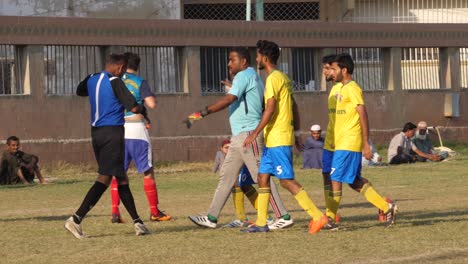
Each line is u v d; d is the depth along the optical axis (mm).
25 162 48875
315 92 64812
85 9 71188
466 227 25703
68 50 57781
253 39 62969
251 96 26047
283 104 25031
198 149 61500
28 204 37375
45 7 70125
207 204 36344
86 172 56375
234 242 23547
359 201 36375
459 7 81250
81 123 58031
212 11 83562
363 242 23141
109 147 24609
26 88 56625
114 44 58594
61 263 20672
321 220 24875
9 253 22234
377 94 67312
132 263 20531
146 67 60188
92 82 24859
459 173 50531
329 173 26781
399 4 82000
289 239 23922
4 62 56375
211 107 25484
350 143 25516
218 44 61969
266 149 25266
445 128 69625
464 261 20219
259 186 25562
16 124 56094
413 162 58281
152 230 26672
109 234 25766
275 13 85125
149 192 29375
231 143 26297
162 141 60219
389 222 25984
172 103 60656
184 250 22250
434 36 69312
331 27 65438
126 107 24500
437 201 35031
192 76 61344
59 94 57469
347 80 25766
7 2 69250
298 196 24922
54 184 48062
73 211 33750
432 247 22125
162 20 60188
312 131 55906
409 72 69500
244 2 83000
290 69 64375
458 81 70312
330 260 20547
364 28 66688
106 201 38781
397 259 20531
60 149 57312
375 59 67938
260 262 20422
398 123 68125
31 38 56344
